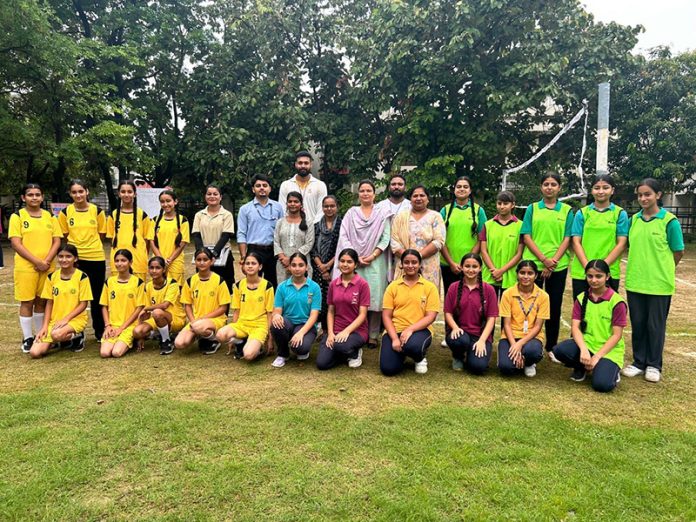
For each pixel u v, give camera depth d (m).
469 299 4.11
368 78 12.32
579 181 14.51
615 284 4.21
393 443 2.74
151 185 17.16
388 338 4.10
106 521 2.08
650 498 2.26
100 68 14.77
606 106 8.50
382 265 4.78
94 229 4.90
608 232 4.16
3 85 13.17
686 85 13.82
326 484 2.34
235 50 14.85
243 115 14.26
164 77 16.09
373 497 2.23
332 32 13.74
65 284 4.56
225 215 5.16
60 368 4.09
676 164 13.62
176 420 3.02
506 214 4.57
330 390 3.60
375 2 14.16
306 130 13.54
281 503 2.20
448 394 3.55
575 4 11.52
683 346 4.84
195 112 14.62
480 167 13.35
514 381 3.86
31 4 11.52
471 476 2.42
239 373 4.00
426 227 4.56
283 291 4.33
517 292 4.07
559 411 3.24
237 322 4.47
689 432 2.92
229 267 5.20
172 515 2.12
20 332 5.27
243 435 2.84
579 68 11.91
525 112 13.96
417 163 13.02
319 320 4.89
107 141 13.65
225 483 2.34
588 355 3.71
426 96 11.88
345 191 15.82
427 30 11.51
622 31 12.38
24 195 4.64
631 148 13.99
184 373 3.98
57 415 3.08
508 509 2.17
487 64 11.92
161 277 4.71
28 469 2.46
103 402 3.30
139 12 15.23
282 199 5.30
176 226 5.14
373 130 15.00
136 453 2.62
